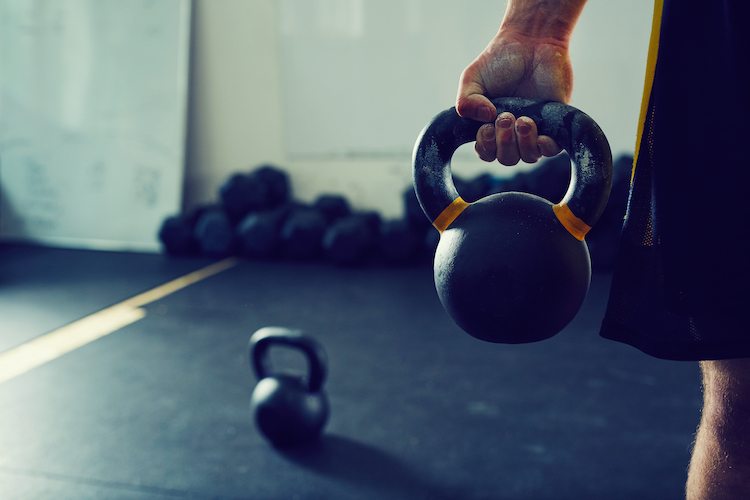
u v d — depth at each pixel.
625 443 1.59
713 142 0.54
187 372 2.17
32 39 4.53
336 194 4.38
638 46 3.64
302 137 4.40
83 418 1.82
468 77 0.60
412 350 2.33
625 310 0.63
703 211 0.54
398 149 4.23
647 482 1.41
